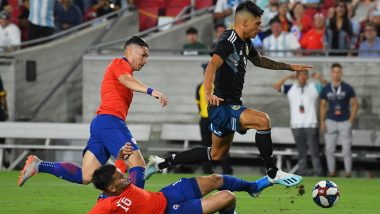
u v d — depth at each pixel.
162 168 35.72
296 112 61.06
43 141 69.00
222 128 33.97
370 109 65.38
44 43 72.12
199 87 59.53
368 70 65.31
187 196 28.41
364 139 63.91
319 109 62.81
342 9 67.44
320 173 61.47
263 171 66.31
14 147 65.06
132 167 33.16
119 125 33.84
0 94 66.44
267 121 32.88
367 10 72.00
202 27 72.88
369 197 45.84
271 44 67.38
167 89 67.88
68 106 70.81
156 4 76.06
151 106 67.94
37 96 69.19
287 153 63.19
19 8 73.69
